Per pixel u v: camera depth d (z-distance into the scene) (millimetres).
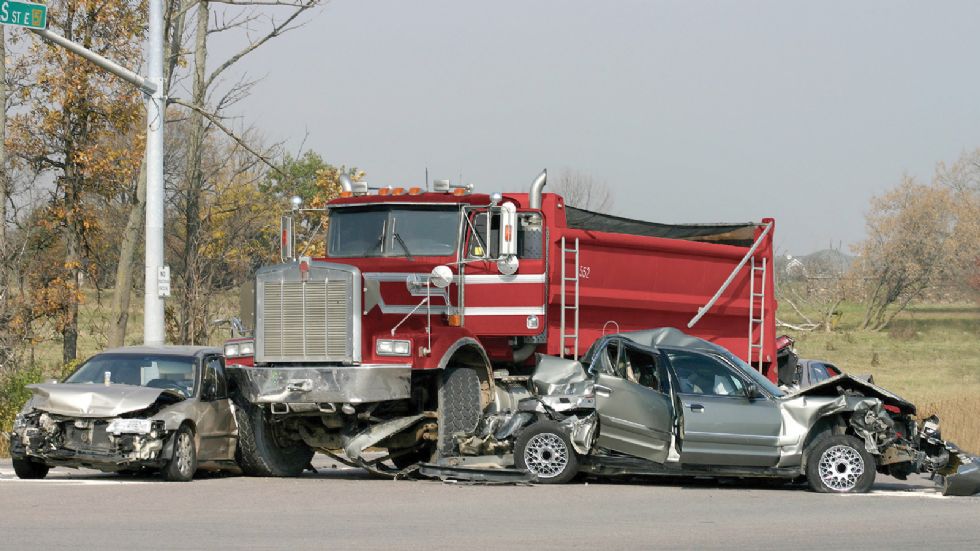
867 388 25438
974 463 24953
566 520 19734
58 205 58531
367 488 24344
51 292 56375
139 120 60062
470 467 25781
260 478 26953
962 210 133125
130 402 24891
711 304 34000
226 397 27422
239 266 53812
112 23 57562
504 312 28906
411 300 26984
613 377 25641
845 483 24719
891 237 133125
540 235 29312
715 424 24688
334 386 25062
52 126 58125
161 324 36312
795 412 24922
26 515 19500
